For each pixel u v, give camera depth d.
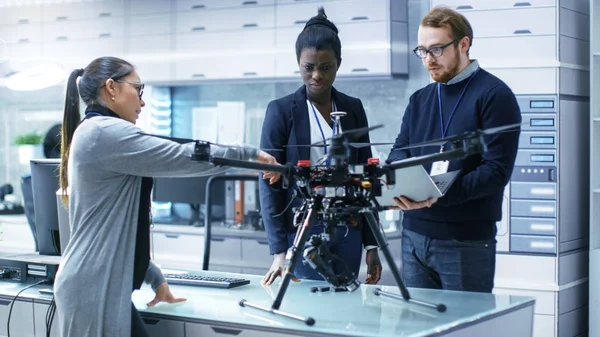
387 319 1.91
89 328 2.01
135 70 2.28
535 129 3.84
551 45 3.81
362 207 1.90
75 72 2.38
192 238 4.83
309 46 2.43
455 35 2.38
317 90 2.47
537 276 3.87
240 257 4.71
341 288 2.27
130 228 2.09
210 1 5.01
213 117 5.44
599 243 3.93
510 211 3.90
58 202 2.58
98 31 5.33
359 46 4.67
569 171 3.92
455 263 2.43
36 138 5.87
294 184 1.99
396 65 4.65
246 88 5.43
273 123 2.56
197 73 5.10
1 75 3.27
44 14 5.50
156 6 5.16
